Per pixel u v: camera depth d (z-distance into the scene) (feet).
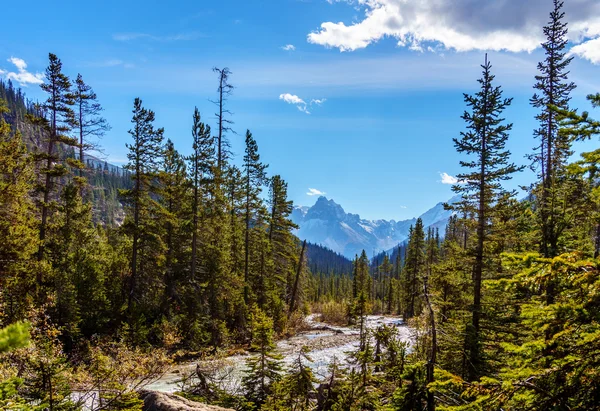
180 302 95.20
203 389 44.68
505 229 55.57
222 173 103.45
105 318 77.77
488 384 13.92
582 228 49.65
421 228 165.58
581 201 45.55
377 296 324.19
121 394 29.86
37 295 58.39
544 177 71.67
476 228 57.62
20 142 50.83
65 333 67.46
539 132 70.64
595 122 13.52
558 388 12.68
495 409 13.37
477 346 46.98
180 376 59.98
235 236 125.80
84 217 98.43
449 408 13.82
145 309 88.12
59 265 81.30
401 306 232.94
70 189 91.09
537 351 13.98
